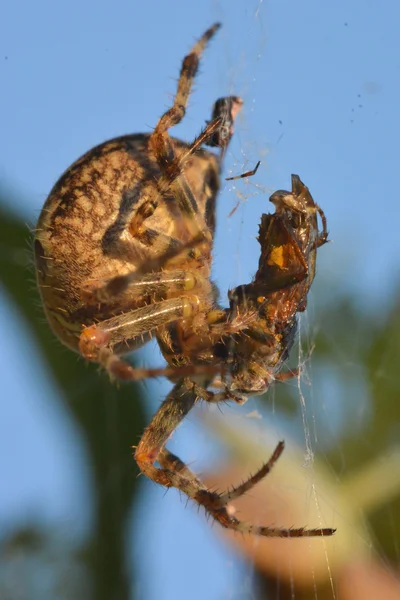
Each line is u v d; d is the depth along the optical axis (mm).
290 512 181
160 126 181
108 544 181
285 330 179
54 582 180
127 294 182
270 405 182
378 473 178
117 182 182
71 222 182
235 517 179
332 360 179
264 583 180
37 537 180
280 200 178
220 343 181
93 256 182
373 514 177
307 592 178
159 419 182
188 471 182
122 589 180
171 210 182
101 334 181
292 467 181
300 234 178
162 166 181
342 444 178
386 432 178
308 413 180
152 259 180
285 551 179
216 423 182
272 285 178
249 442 182
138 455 182
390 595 177
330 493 178
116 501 182
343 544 177
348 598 177
